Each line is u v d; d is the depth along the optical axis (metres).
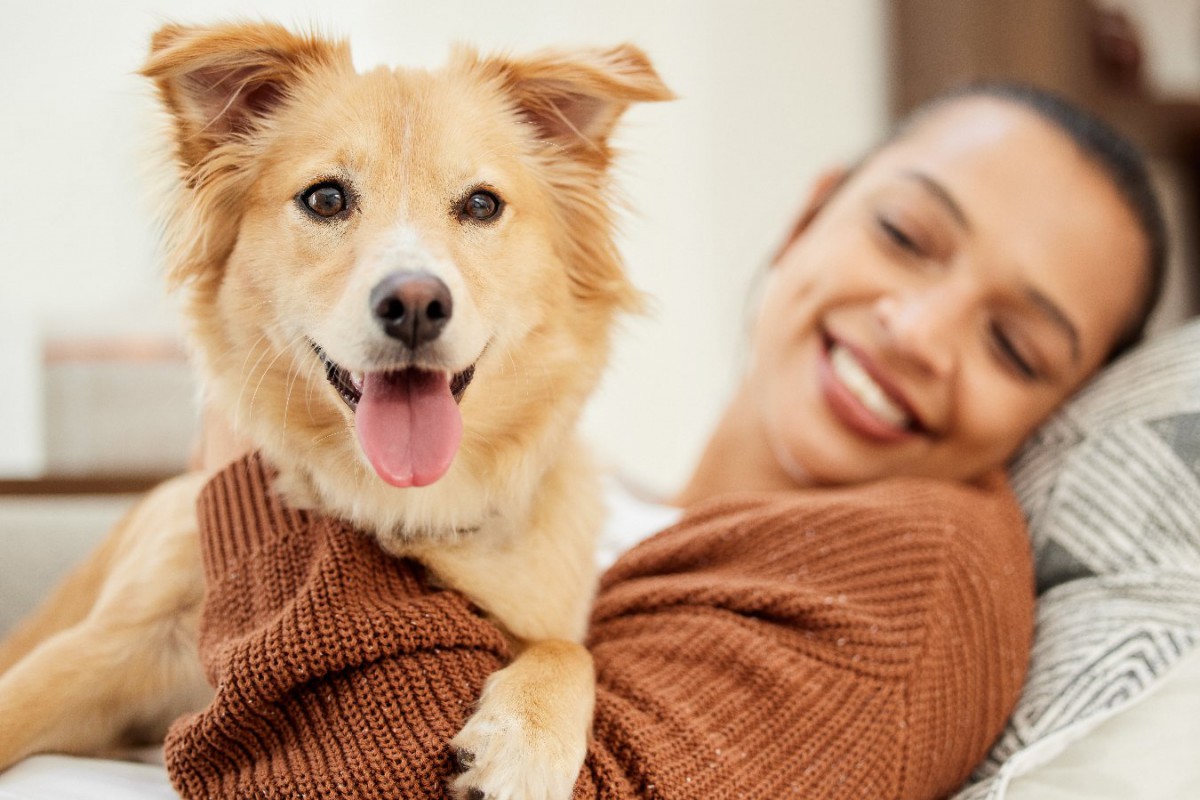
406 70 1.48
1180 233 4.10
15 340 3.02
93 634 1.30
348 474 1.26
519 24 3.86
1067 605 1.55
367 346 1.21
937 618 1.30
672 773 1.02
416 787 0.94
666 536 1.63
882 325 1.86
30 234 3.02
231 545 1.18
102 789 1.08
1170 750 1.29
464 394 1.36
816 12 4.31
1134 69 4.03
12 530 2.18
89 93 3.04
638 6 4.09
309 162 1.35
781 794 1.06
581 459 1.56
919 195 1.91
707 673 1.21
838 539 1.40
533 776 0.97
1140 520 1.58
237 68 1.40
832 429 1.92
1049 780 1.30
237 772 0.98
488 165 1.42
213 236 1.40
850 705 1.18
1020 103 2.02
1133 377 1.86
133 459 2.88
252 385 1.37
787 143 4.32
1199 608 1.43
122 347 2.95
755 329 2.22
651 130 4.22
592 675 1.19
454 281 1.26
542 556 1.35
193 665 1.33
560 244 1.57
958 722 1.29
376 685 0.99
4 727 1.20
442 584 1.26
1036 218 1.84
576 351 1.55
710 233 4.30
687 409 4.38
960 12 3.94
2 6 2.97
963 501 1.56
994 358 1.87
